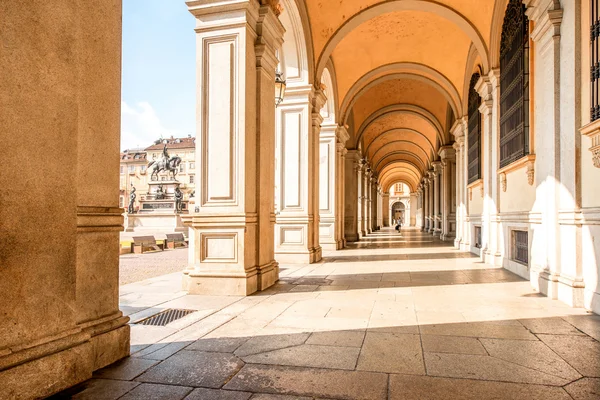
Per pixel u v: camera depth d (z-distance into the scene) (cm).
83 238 318
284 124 1132
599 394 266
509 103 937
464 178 1533
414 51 1555
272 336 402
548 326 442
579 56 564
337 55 1526
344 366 318
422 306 545
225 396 264
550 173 633
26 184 257
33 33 262
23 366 249
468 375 299
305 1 1041
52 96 275
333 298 600
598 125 485
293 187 1120
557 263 611
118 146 356
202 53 675
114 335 332
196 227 651
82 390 275
